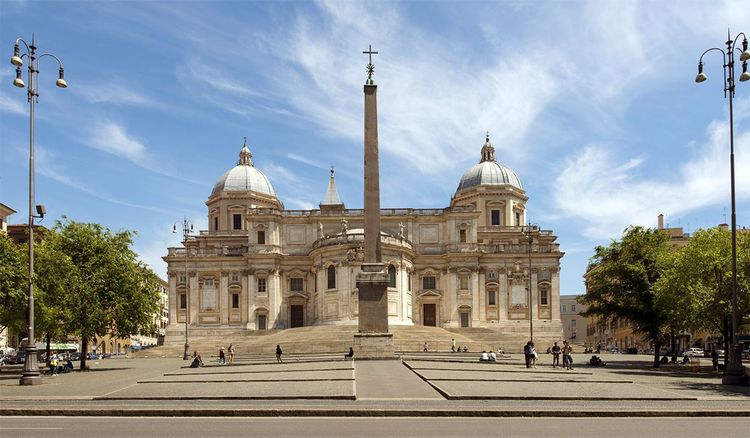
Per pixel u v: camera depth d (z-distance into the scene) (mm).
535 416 22656
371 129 54906
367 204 54438
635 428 20000
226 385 33062
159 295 65812
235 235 117625
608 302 64562
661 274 57250
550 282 109812
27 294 46375
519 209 121625
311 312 109375
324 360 55781
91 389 34469
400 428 19766
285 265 110562
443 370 42750
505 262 110312
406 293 102625
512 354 86875
